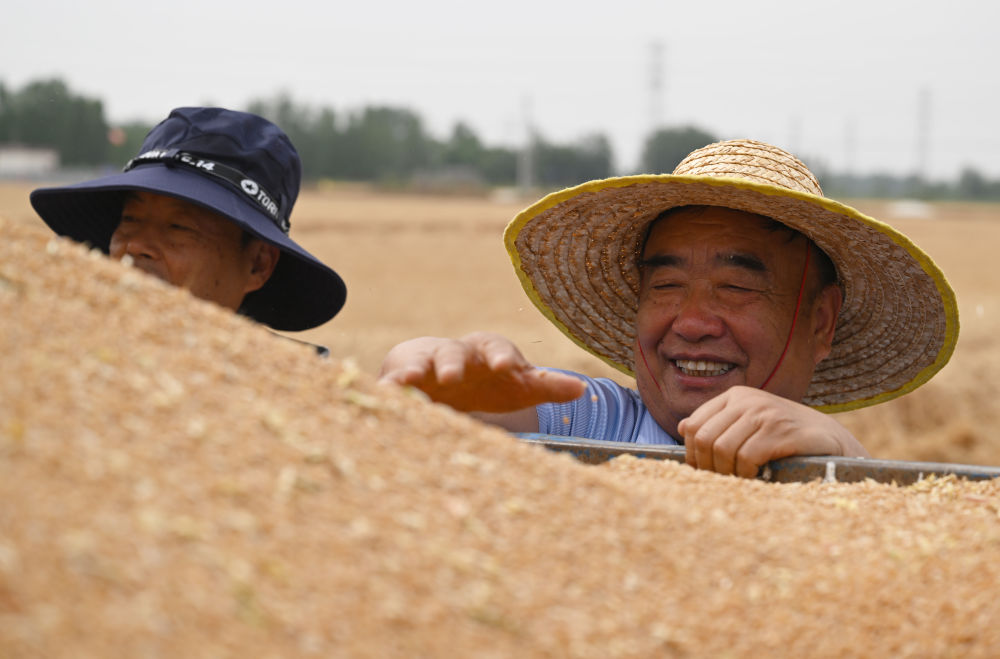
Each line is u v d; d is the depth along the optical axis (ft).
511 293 50.49
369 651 2.88
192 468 3.29
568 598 3.44
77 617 2.59
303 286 9.87
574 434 8.32
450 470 3.94
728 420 6.02
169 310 4.27
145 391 3.58
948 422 25.35
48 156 219.00
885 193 281.74
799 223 7.49
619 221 8.34
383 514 3.47
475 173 284.41
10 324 3.67
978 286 56.08
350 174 281.33
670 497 4.90
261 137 9.17
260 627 2.80
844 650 3.68
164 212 8.49
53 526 2.80
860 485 5.45
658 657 3.34
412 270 60.75
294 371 4.23
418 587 3.19
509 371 5.26
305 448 3.64
